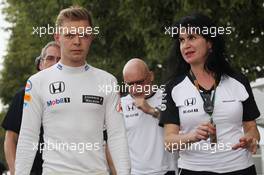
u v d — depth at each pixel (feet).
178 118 66.85
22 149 62.59
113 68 174.81
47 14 174.09
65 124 61.87
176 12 137.39
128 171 63.57
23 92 78.02
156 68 159.33
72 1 159.22
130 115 84.89
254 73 156.04
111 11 160.04
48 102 62.28
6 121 77.87
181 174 66.74
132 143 85.30
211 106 65.36
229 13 135.23
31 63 291.17
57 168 61.67
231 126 65.51
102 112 63.21
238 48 145.69
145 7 143.02
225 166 65.26
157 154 84.23
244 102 66.39
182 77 67.41
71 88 62.39
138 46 168.45
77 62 62.80
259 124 110.52
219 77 66.49
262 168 118.93
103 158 63.16
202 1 131.85
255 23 141.90
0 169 90.02
